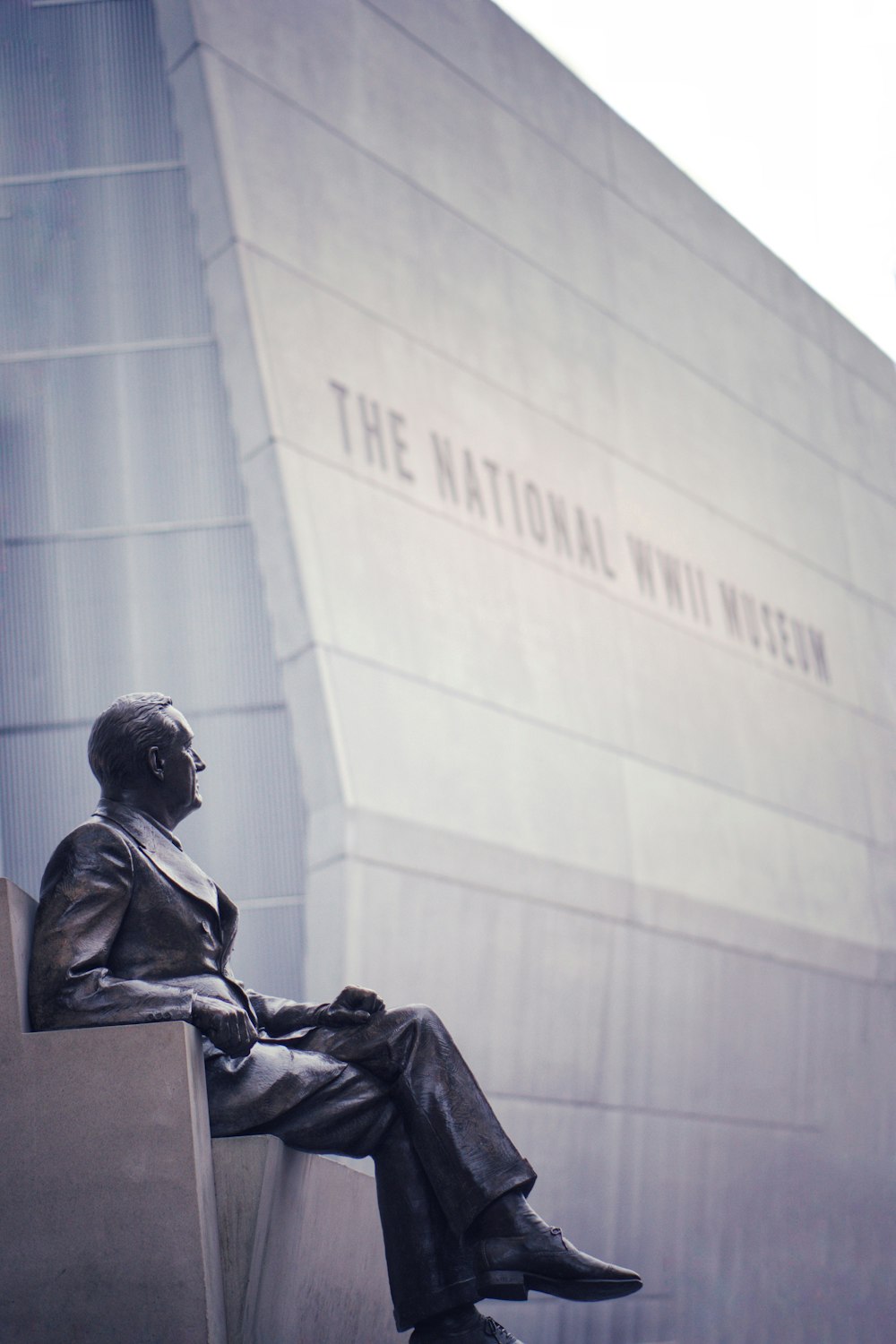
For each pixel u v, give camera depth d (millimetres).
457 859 15031
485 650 16250
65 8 15570
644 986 17500
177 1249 3703
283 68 16000
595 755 17438
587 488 18547
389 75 17328
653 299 20812
